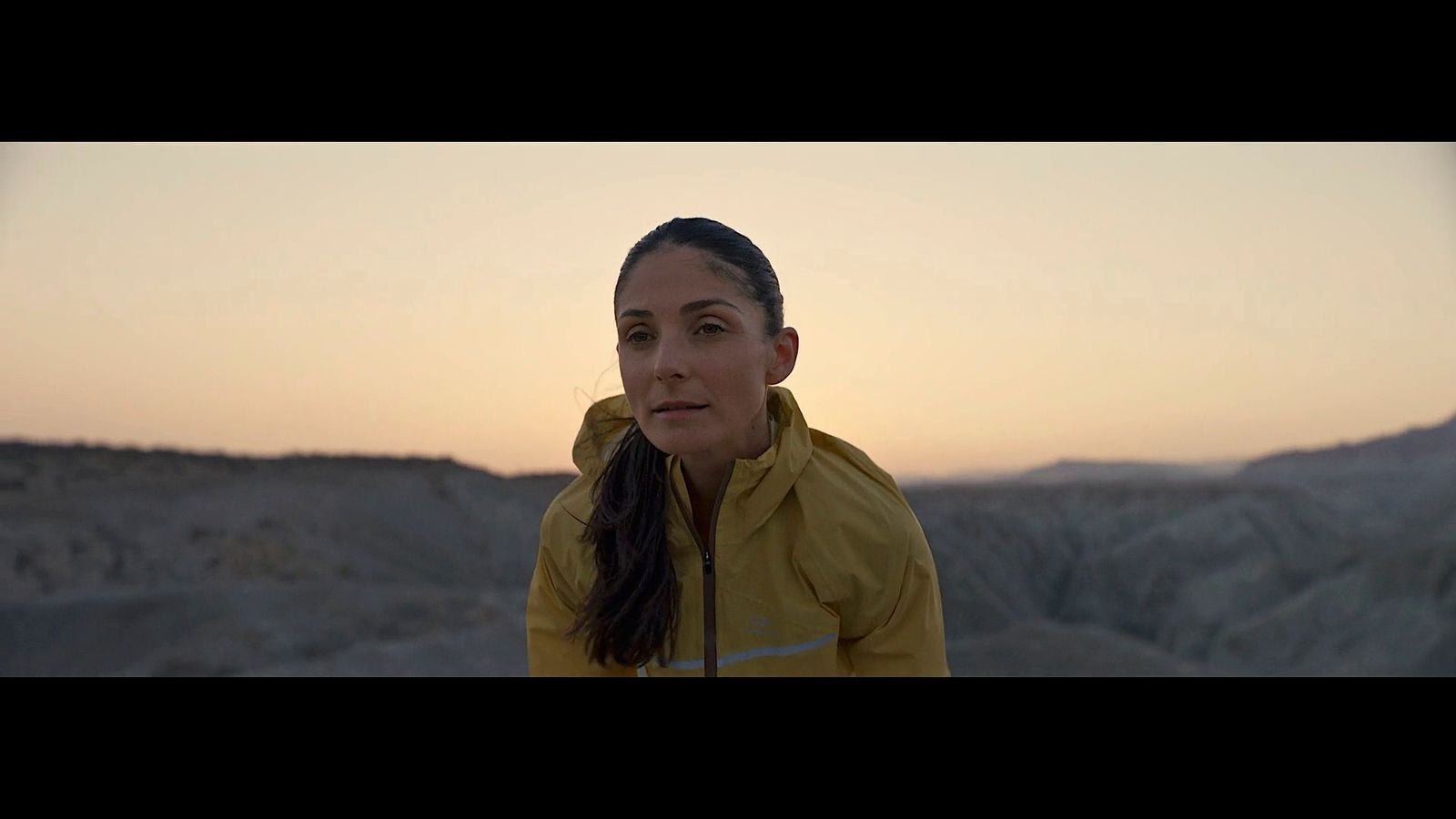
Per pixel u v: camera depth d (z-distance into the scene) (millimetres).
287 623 28359
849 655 1617
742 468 1486
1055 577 50500
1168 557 49094
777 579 1528
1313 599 40500
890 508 1568
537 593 1725
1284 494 53469
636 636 1529
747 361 1388
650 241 1412
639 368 1396
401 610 29922
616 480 1586
